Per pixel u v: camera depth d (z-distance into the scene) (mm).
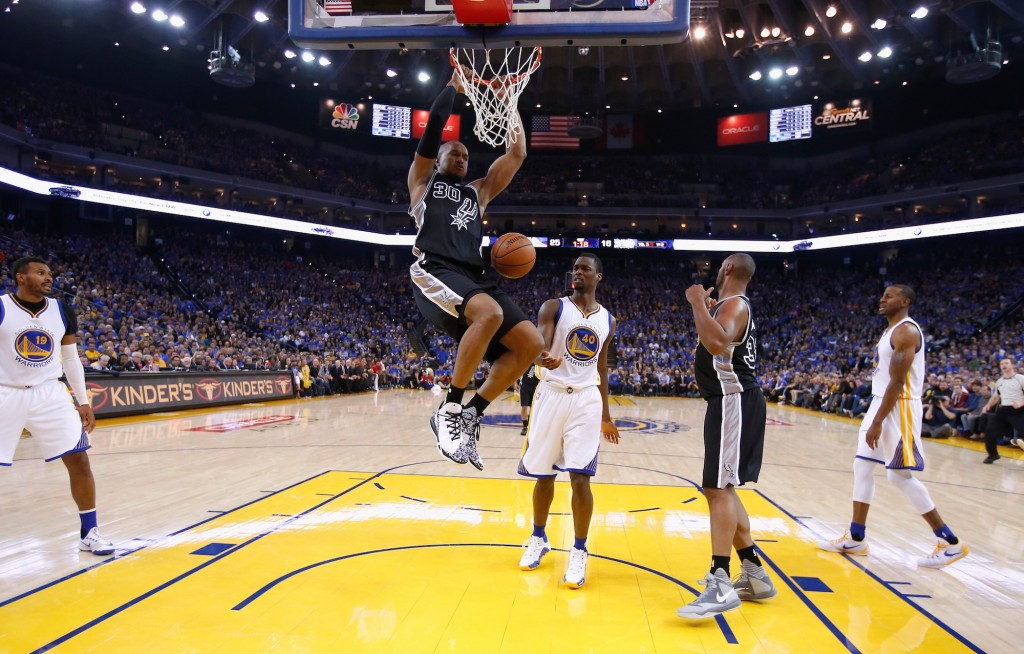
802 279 37094
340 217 38469
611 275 38625
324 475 7328
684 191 38531
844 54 27062
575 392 4145
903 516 6078
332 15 4051
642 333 32875
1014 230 30547
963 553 4398
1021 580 4266
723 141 34688
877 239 31469
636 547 4801
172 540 4664
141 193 27953
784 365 28922
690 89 33031
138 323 20547
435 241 3291
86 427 4500
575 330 4184
